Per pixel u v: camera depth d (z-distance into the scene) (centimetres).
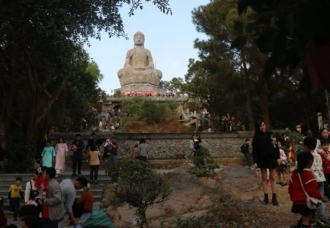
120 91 5166
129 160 1063
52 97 2252
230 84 3052
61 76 2283
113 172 1085
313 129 3503
